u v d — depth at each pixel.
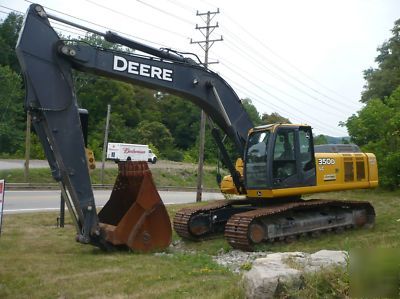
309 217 12.15
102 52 10.06
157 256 9.52
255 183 11.79
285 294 5.19
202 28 29.23
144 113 86.19
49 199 22.92
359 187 13.53
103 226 10.12
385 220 14.52
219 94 11.66
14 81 66.00
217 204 13.03
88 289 6.91
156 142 75.88
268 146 11.54
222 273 7.83
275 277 5.25
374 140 22.95
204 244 11.71
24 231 12.89
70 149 9.50
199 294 6.36
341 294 5.10
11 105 64.31
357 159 13.60
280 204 12.17
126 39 10.37
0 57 78.31
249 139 11.95
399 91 22.84
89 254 9.73
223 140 12.29
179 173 49.53
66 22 9.83
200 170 27.00
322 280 5.29
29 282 7.34
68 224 14.45
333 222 12.68
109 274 7.83
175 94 11.33
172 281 7.30
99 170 42.72
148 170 10.26
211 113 11.92
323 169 12.54
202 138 27.25
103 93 78.38
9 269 8.25
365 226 13.56
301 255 6.43
